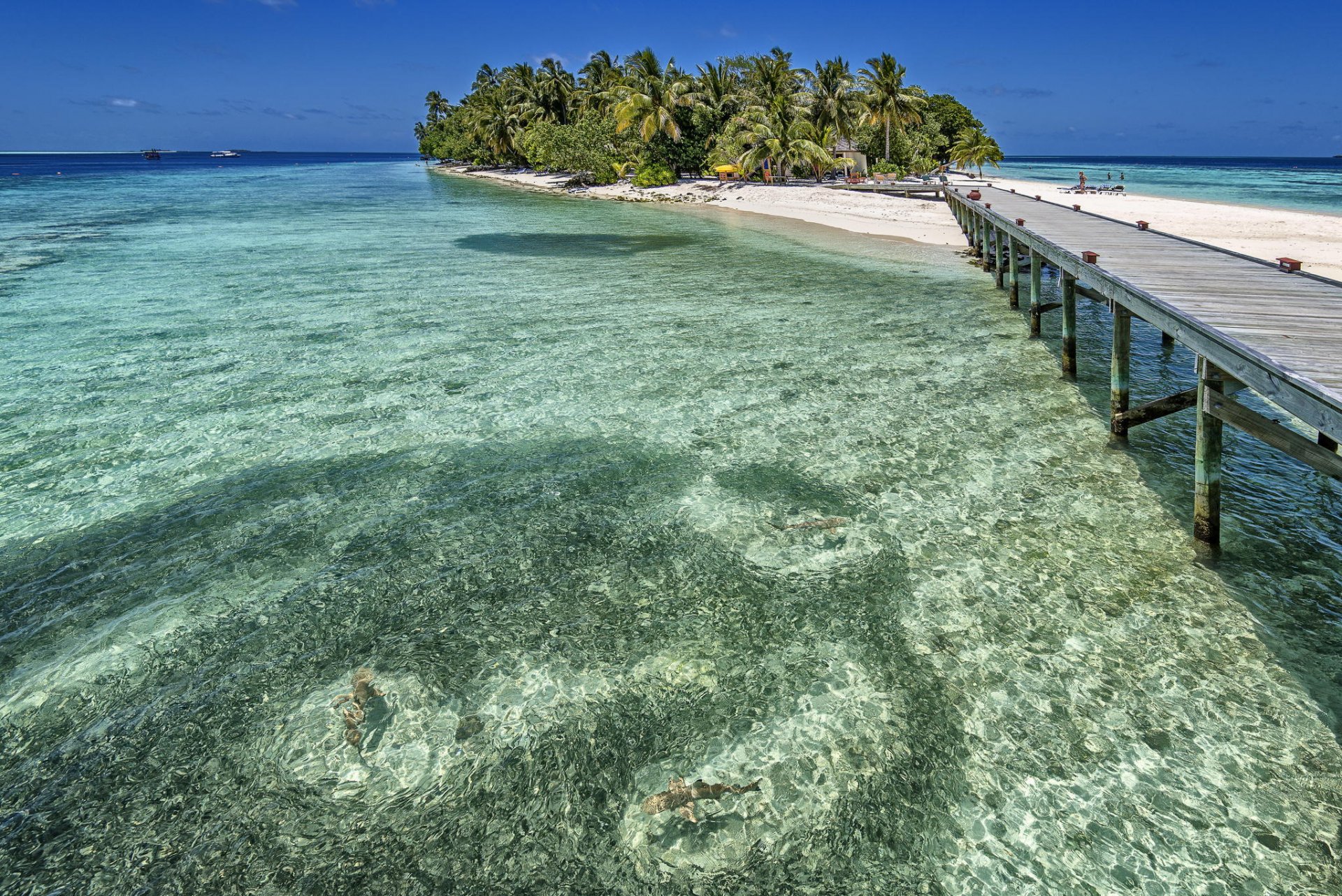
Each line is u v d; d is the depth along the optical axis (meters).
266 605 5.87
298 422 9.51
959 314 15.41
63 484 7.81
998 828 3.89
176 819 4.06
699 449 8.62
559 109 74.44
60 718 4.77
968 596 5.79
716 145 54.62
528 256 24.61
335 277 20.19
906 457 8.26
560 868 3.76
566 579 6.18
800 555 6.43
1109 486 7.42
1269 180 75.00
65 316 15.36
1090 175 86.56
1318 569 5.90
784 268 21.86
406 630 5.57
